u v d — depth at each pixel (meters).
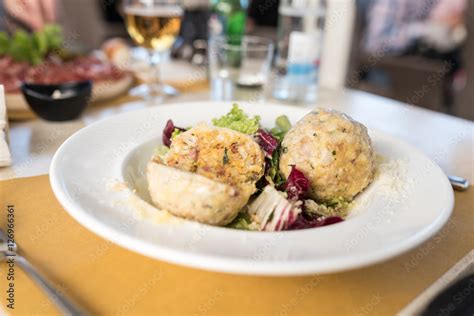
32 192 0.31
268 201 0.27
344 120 0.30
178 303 0.21
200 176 0.24
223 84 0.54
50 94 0.44
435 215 0.24
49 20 1.02
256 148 0.30
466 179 0.36
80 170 0.28
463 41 1.02
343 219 0.27
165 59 0.72
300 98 0.55
